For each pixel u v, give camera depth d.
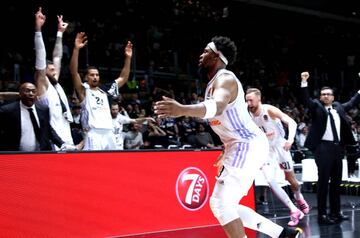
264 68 15.20
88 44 11.14
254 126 2.66
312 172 6.57
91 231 3.84
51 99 4.23
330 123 5.04
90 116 4.41
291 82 15.34
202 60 2.64
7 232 3.44
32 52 10.90
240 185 2.57
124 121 5.35
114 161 4.06
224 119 2.54
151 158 4.30
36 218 3.58
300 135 9.66
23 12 11.41
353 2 17.62
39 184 3.62
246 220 2.91
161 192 4.32
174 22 14.22
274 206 6.37
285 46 16.77
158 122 8.02
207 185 4.66
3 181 3.46
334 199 5.14
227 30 15.43
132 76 11.16
